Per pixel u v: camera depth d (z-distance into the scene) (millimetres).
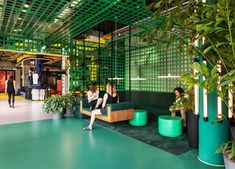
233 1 1773
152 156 3350
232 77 1593
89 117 6684
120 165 3006
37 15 4832
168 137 4445
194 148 3701
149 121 6211
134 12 4625
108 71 8375
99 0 3973
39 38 7406
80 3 4172
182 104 3406
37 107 9117
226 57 1873
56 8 4387
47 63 15516
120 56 8758
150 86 7707
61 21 5316
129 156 3355
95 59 8219
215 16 1833
